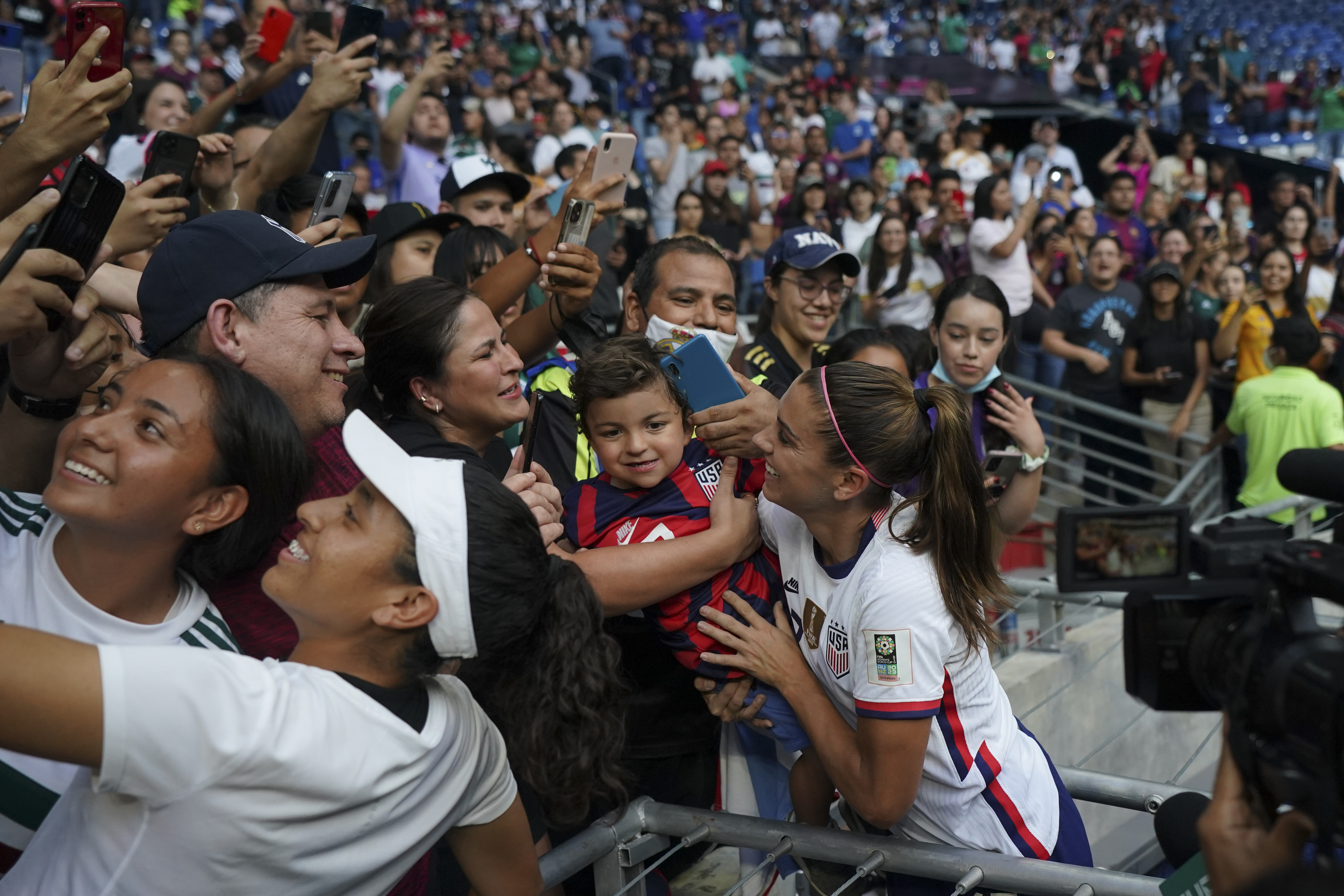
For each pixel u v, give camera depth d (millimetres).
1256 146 14562
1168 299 5723
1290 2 20078
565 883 2010
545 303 2396
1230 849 1001
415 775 1210
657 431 1834
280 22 3984
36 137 1633
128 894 1107
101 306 1877
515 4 14078
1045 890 1522
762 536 1883
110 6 1877
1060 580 1494
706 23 16172
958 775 1678
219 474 1359
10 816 1350
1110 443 5980
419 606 1198
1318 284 7410
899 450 1601
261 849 1110
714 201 8141
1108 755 3617
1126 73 15906
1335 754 853
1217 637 1138
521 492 1688
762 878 2115
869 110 13141
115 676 1026
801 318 2967
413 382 1850
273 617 1507
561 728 1309
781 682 1746
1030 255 7426
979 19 20109
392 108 5359
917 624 1581
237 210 1705
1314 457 1216
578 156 6367
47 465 1601
